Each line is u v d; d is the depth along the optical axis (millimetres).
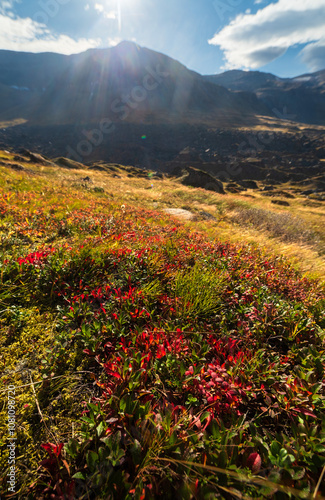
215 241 6098
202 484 1239
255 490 1260
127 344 2320
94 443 1493
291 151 178875
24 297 2805
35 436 1579
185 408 1756
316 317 3154
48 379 1923
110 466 1291
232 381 1910
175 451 1363
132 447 1363
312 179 108438
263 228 11734
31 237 4566
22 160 38188
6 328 2367
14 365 2021
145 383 1909
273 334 2699
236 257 4977
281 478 1299
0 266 2930
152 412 1572
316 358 2195
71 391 1896
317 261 6605
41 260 3336
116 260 3719
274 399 1940
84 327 2258
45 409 1739
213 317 2955
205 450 1396
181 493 1215
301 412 1671
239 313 3070
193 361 2148
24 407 1704
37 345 2238
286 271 5078
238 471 1249
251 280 3977
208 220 12312
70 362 2135
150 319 2707
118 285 3207
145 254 4082
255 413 1852
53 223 5500
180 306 2951
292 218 15445
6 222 4887
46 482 1363
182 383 1868
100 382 1962
